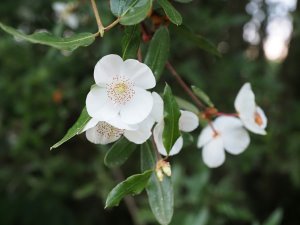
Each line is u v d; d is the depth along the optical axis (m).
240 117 0.17
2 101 0.38
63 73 0.37
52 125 0.37
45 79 0.35
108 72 0.13
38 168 0.42
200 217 0.30
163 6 0.13
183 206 0.34
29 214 0.49
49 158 0.41
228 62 0.40
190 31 0.17
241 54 0.41
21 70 0.37
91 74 0.37
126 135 0.13
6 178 0.43
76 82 0.38
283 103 0.49
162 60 0.15
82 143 0.45
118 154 0.14
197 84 0.35
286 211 0.61
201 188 0.33
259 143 0.38
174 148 0.15
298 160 0.44
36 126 0.41
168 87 0.13
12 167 0.43
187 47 0.36
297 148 0.43
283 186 0.58
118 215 0.56
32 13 0.37
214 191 0.34
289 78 0.53
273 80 0.41
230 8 0.44
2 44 0.36
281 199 0.59
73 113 0.40
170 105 0.13
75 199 0.53
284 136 0.44
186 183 0.34
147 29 0.16
